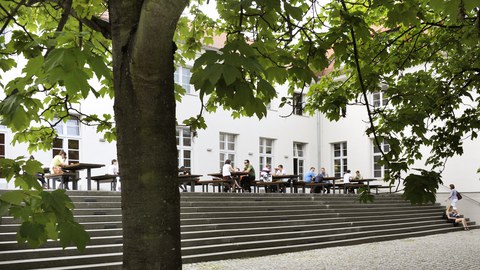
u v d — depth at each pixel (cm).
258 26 409
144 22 186
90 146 2205
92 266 970
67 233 231
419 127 602
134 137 203
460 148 885
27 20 611
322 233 1644
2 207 225
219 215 1501
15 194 231
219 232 1364
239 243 1334
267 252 1349
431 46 919
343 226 1806
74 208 241
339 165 3316
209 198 1634
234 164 2872
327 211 1930
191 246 1248
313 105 818
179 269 207
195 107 2600
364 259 1282
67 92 199
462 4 239
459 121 885
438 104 864
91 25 306
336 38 479
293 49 524
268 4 327
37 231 225
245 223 1491
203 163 2677
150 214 201
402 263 1220
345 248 1531
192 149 2630
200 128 573
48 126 581
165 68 203
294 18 334
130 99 204
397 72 928
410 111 610
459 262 1241
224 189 2277
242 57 231
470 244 1653
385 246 1597
